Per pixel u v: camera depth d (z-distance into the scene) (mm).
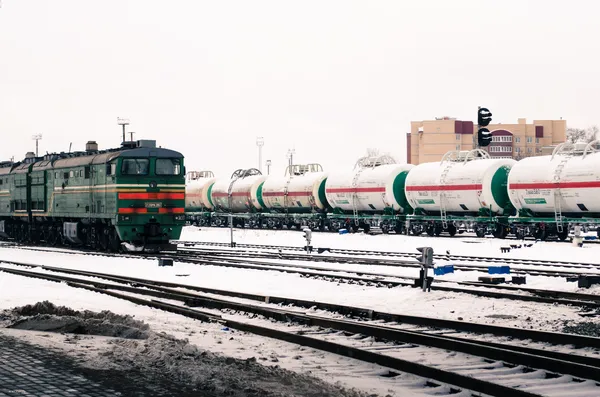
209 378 8867
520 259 30328
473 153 50625
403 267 27672
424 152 141375
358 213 57625
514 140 151375
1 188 49344
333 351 11594
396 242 44031
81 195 38156
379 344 12469
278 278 23266
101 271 27250
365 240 46125
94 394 7914
